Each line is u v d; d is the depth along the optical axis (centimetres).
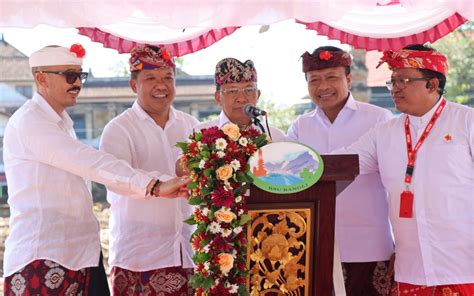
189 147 299
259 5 359
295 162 296
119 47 478
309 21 358
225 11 358
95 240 369
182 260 401
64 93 365
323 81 416
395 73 367
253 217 299
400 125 374
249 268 302
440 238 354
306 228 301
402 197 361
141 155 401
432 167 356
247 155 297
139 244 394
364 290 421
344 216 417
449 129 359
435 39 480
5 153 368
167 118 416
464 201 354
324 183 299
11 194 362
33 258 348
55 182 355
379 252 415
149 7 351
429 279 354
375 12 479
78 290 359
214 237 293
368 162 387
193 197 296
